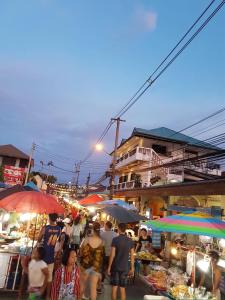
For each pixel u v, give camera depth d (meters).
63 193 54.25
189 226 7.12
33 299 6.25
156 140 36.38
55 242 7.91
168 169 29.88
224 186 11.95
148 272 11.18
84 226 17.80
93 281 7.63
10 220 13.73
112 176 25.95
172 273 9.70
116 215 11.72
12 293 7.91
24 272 7.68
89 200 18.19
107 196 31.92
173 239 16.19
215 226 7.19
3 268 8.05
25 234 11.65
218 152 12.05
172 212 18.81
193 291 7.85
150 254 11.80
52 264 7.74
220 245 13.02
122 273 7.92
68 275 6.72
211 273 8.30
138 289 10.12
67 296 6.56
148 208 23.80
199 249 12.97
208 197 16.78
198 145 35.00
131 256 8.19
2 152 40.22
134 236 16.50
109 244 9.85
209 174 28.17
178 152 36.12
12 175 25.53
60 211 8.22
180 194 16.23
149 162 33.31
